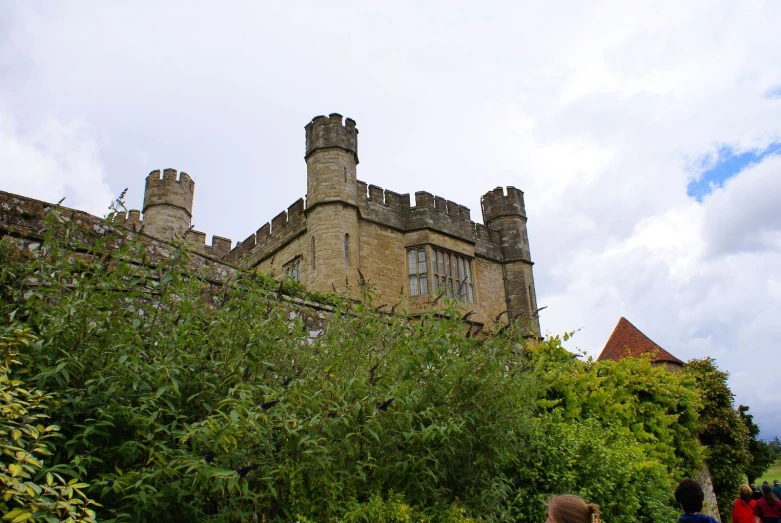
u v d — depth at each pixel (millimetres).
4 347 3240
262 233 20656
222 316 4816
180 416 3961
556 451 6547
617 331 20750
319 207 16828
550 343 9219
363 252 17656
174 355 4281
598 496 6500
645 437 9750
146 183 21531
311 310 7715
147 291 4750
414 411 4922
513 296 21344
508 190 22797
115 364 3844
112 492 3793
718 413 16125
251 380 4625
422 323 5793
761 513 9797
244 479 3730
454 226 20141
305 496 4164
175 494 3686
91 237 6305
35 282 4988
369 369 5004
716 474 15367
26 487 2688
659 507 7555
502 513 5402
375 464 4504
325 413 4262
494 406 5520
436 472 5023
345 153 17562
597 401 9023
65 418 3859
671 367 17781
